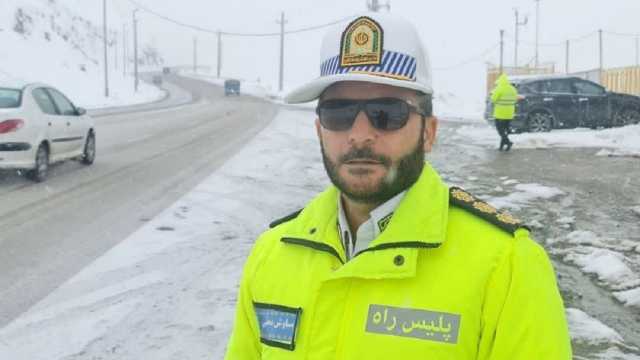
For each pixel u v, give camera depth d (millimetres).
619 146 15609
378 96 1644
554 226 7891
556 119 19672
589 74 36188
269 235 1850
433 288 1498
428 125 1765
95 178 11422
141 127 23953
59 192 9984
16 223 7871
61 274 5898
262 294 1730
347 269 1547
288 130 23922
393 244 1529
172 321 4785
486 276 1489
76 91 59188
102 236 7289
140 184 10867
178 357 4191
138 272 5969
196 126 25094
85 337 4496
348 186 1646
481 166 13383
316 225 1715
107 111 37500
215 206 9109
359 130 1622
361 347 1511
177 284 5625
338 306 1579
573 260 6430
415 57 1634
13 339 4461
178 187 10648
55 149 11477
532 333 1443
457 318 1466
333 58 1676
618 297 5355
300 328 1629
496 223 1560
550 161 13867
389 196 1649
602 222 8070
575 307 5164
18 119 10328
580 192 10078
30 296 5312
